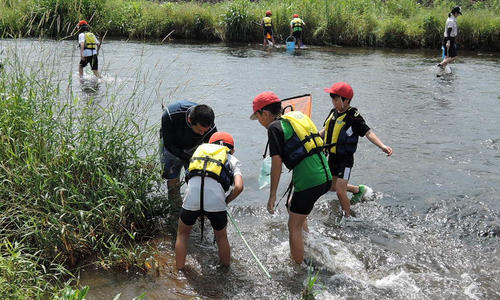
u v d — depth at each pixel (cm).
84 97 913
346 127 483
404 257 428
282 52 1823
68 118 480
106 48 1675
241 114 894
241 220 500
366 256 429
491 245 450
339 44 2123
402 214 513
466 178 609
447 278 392
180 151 476
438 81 1267
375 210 522
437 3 2409
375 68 1466
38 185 420
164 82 1129
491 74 1382
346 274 400
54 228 400
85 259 413
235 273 402
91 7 2038
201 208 389
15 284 339
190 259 422
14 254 348
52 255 404
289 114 405
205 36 2194
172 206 493
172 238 459
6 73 509
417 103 1018
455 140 769
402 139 773
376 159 681
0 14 570
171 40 2111
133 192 447
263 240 459
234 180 400
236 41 2173
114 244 411
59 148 458
